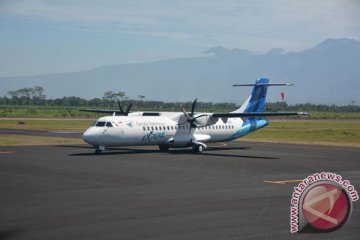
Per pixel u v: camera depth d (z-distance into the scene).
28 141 72.75
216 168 41.81
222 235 19.36
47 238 18.70
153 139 56.16
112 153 55.34
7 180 33.72
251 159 49.97
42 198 27.05
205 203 25.86
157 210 23.97
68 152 55.31
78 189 30.16
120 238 18.77
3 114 194.00
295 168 42.31
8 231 19.77
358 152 59.62
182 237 19.02
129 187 31.09
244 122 65.75
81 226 20.61
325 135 98.44
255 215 22.95
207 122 59.47
